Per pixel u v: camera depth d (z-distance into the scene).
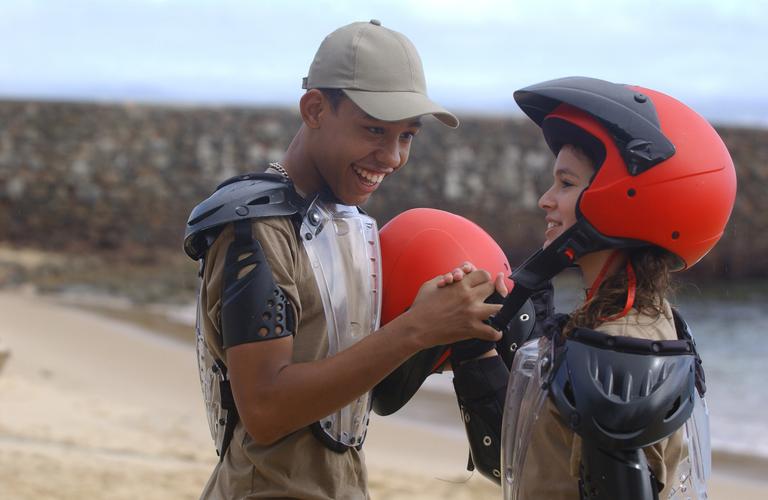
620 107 1.82
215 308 2.07
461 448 9.77
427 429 10.59
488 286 1.97
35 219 26.56
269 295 2.01
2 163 26.59
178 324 17.36
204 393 2.23
